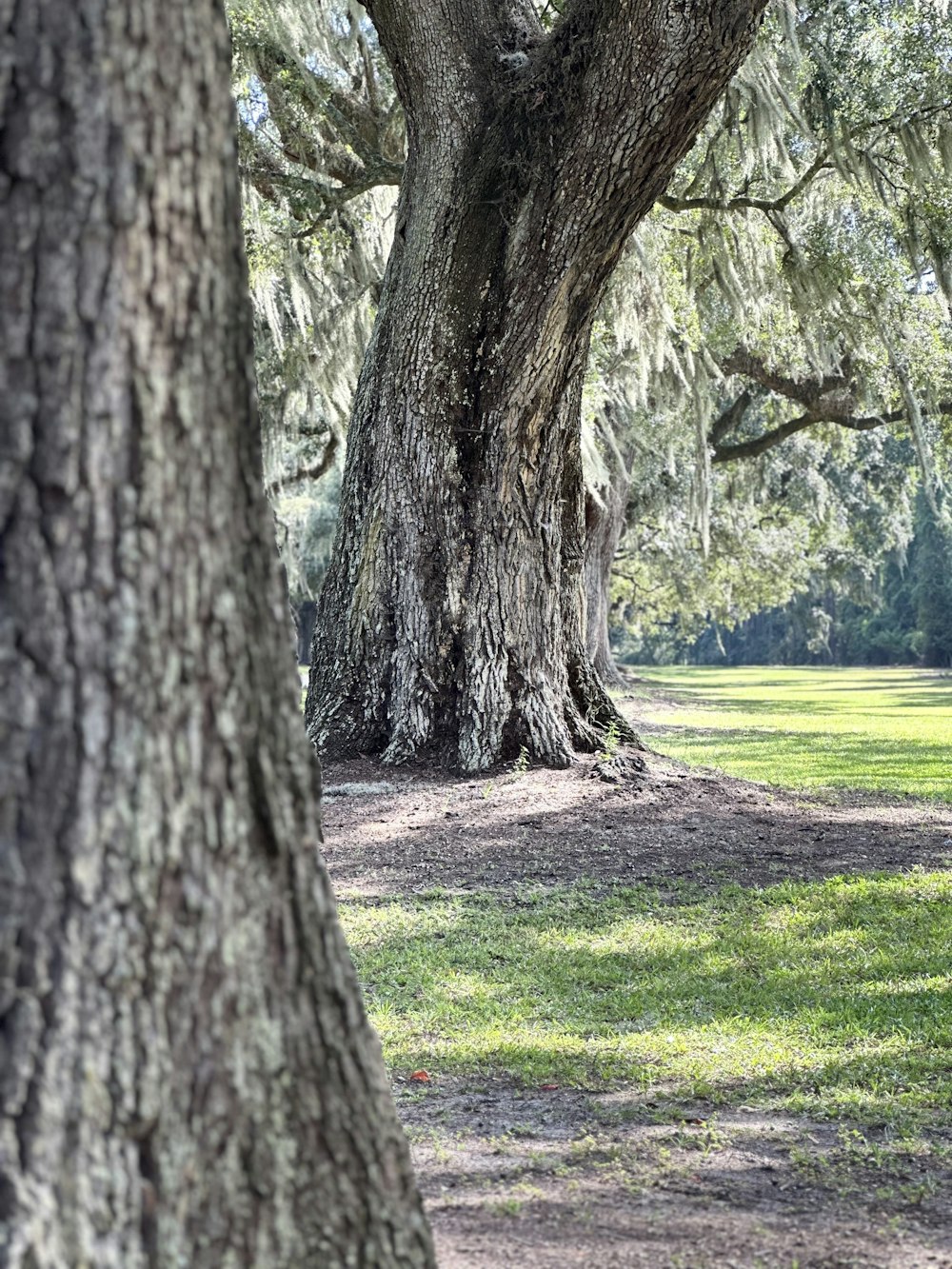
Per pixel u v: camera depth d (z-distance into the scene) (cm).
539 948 611
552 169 952
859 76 1451
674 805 931
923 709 2825
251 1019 195
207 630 193
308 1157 199
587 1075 432
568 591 1102
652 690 3531
